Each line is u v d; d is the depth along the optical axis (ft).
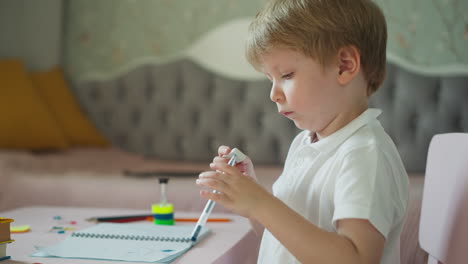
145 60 9.18
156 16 9.13
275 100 2.35
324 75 2.23
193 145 8.77
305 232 1.93
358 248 1.90
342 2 2.27
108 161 8.00
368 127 2.26
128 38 9.27
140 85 9.16
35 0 9.37
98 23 9.43
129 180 5.92
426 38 7.64
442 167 2.70
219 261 2.27
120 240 2.54
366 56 2.30
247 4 8.63
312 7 2.23
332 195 2.18
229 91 8.60
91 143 9.05
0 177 6.18
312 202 2.28
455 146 2.57
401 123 7.54
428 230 2.80
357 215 1.94
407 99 7.54
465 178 2.38
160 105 9.01
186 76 8.89
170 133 8.93
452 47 7.53
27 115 8.19
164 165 7.88
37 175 6.19
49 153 7.97
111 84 9.34
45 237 2.71
